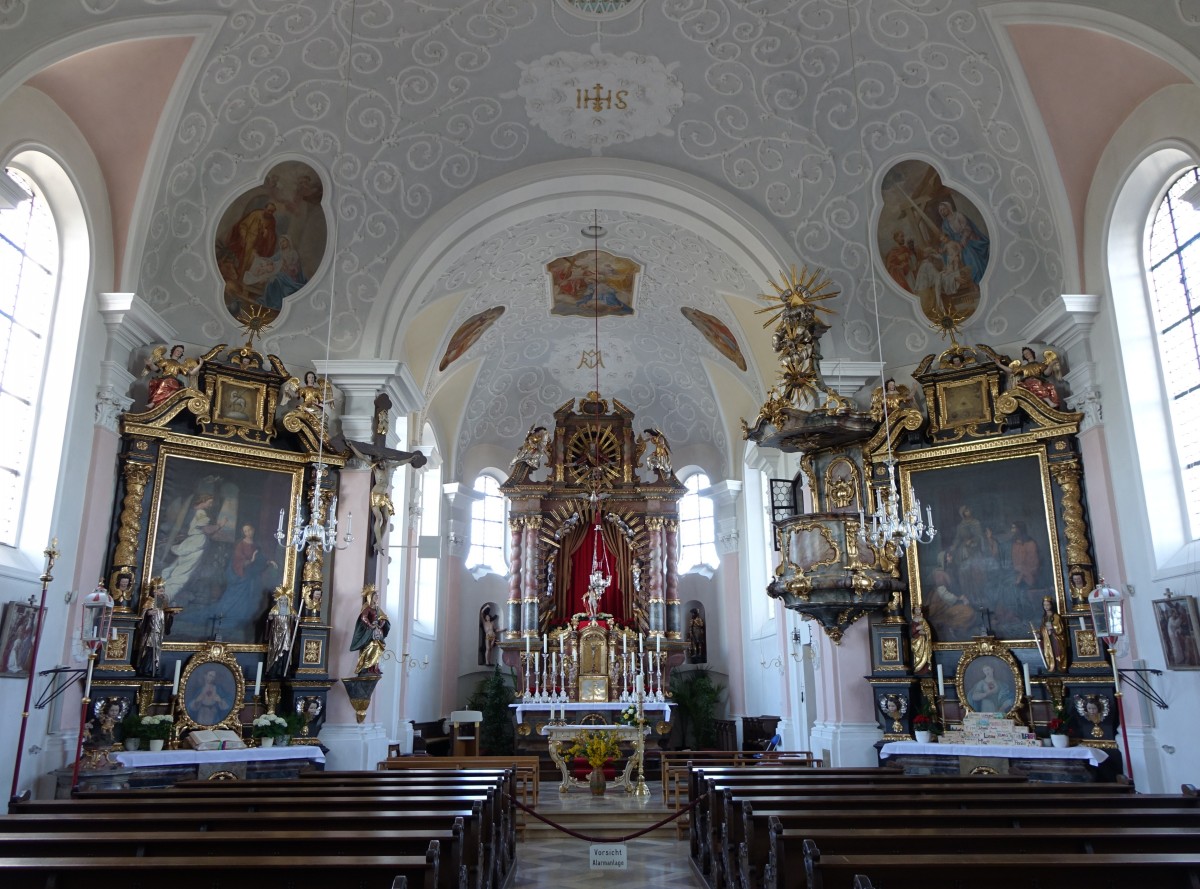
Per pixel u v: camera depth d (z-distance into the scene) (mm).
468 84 13445
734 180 14484
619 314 20500
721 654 23047
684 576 24047
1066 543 12461
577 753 15820
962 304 14164
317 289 14469
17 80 9461
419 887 4645
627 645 21266
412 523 18141
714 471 23859
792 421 12695
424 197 14430
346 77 12992
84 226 11523
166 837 5250
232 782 9000
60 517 10875
